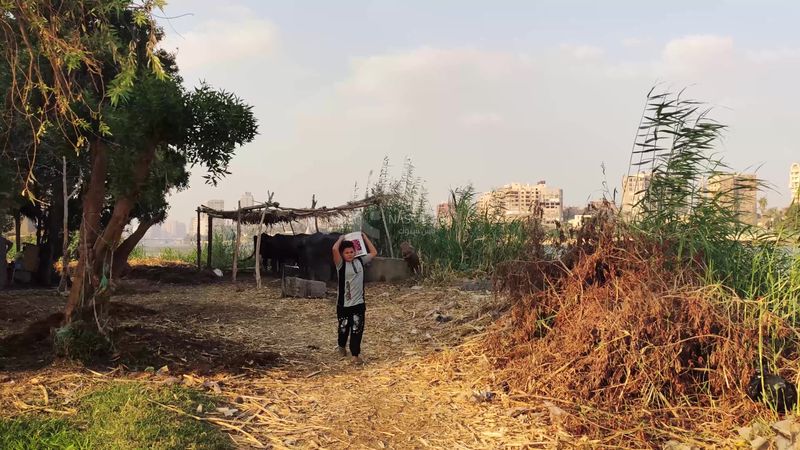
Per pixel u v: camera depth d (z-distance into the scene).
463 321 9.55
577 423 5.13
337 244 7.98
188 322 10.41
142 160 7.38
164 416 4.89
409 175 19.84
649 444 4.80
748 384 5.42
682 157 7.66
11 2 4.51
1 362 6.46
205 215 21.59
